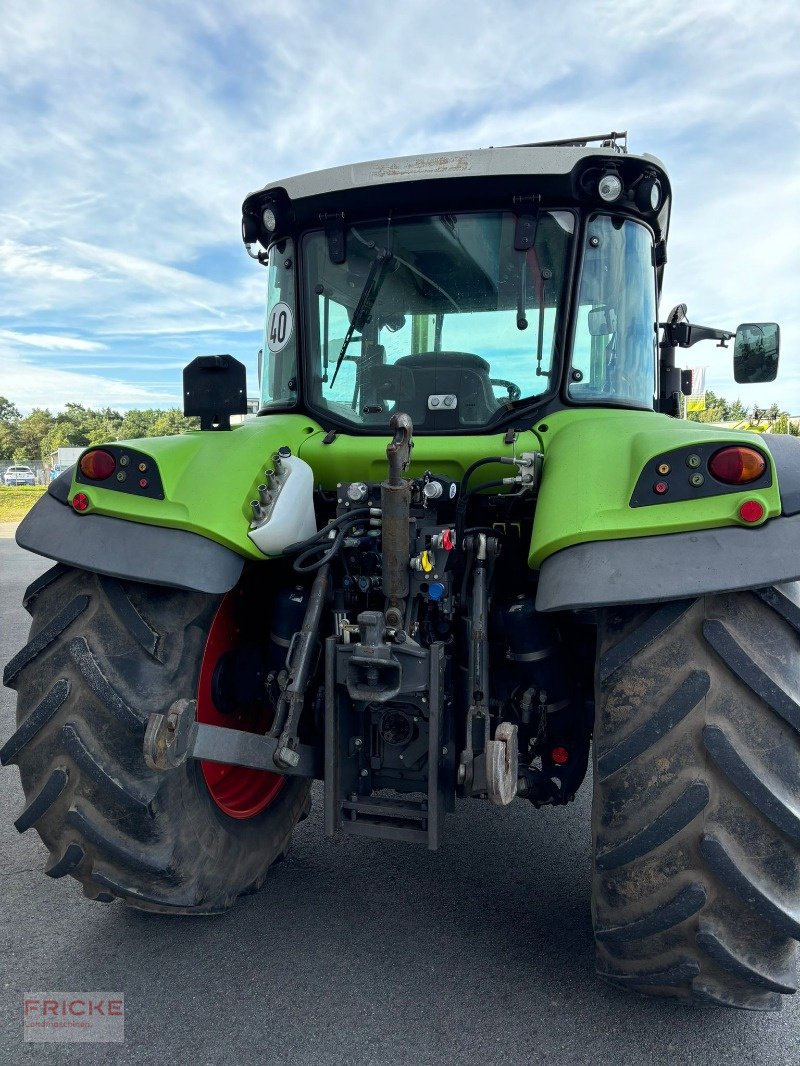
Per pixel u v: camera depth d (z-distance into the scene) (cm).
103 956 233
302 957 233
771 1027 205
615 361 262
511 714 240
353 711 229
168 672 206
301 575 253
